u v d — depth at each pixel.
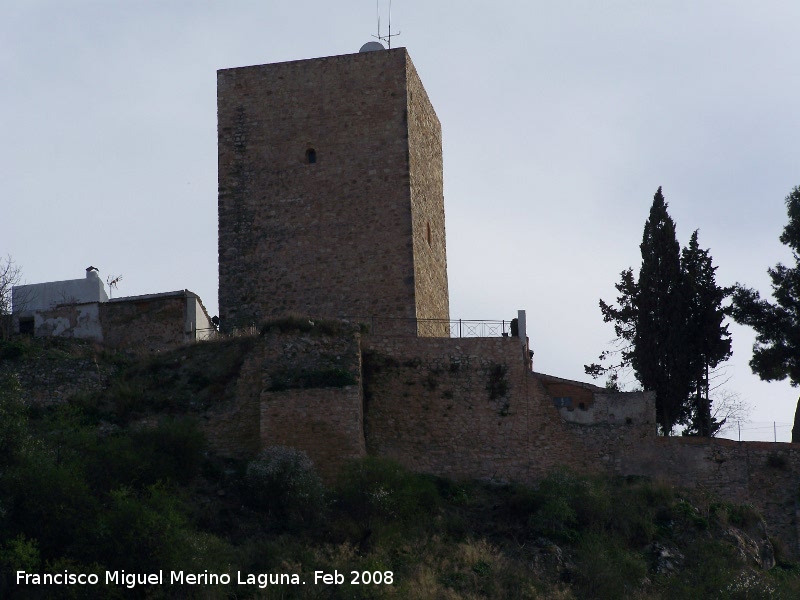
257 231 155.25
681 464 138.50
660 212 154.75
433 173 165.00
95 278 160.25
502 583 119.69
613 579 122.44
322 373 135.38
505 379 140.75
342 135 156.12
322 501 125.94
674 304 150.12
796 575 131.75
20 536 111.25
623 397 140.25
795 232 159.50
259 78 158.88
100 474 123.25
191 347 143.00
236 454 135.25
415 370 140.88
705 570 124.50
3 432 120.69
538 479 137.62
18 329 154.25
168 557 112.06
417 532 124.69
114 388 140.25
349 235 153.38
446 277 167.38
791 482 138.25
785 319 155.88
